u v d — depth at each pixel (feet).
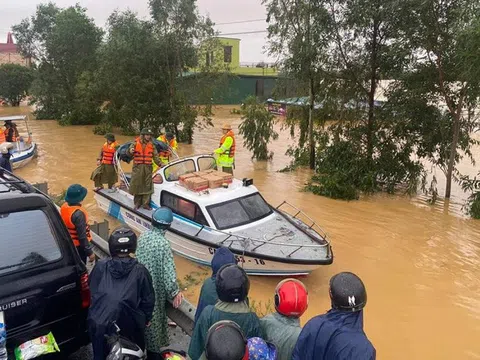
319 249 27.20
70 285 12.78
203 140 82.12
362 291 8.75
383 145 50.44
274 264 26.37
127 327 11.86
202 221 29.12
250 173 56.29
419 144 49.32
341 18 49.06
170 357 12.36
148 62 76.95
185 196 30.12
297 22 52.65
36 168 56.13
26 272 12.07
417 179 49.24
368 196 47.37
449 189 46.50
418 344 22.16
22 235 12.31
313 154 59.06
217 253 12.82
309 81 56.18
